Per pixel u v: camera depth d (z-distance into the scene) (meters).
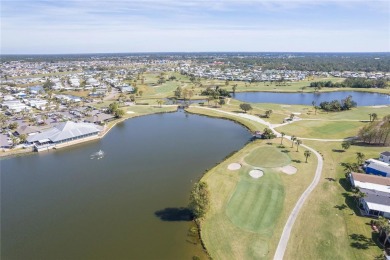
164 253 68.25
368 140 137.88
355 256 64.81
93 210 87.88
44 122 180.12
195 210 78.75
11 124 170.62
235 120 188.38
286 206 85.19
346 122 174.25
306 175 104.69
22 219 84.19
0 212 88.12
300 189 94.81
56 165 123.25
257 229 75.25
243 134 161.38
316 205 85.31
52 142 145.50
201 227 76.69
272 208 84.31
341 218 78.88
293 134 154.75
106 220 82.38
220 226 76.81
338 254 65.62
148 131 170.38
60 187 103.44
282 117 190.50
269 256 65.75
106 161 126.06
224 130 169.75
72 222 81.94
